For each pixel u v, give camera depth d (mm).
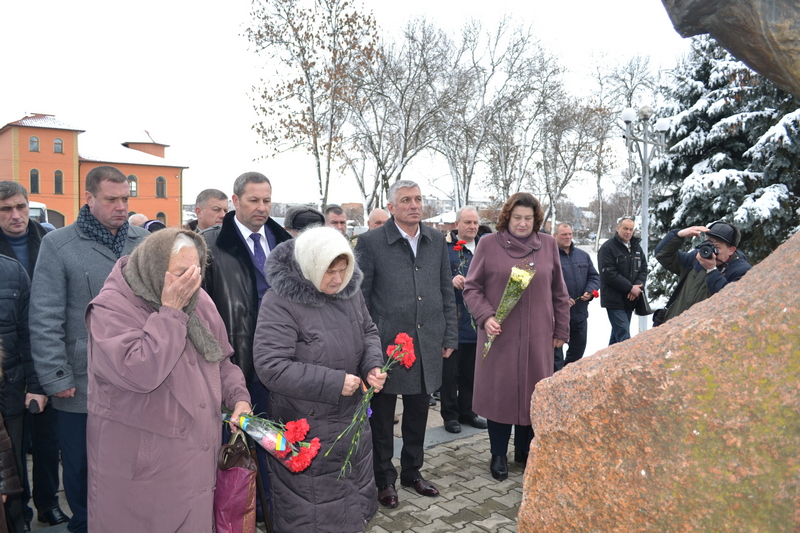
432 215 39562
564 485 1334
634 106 30641
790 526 1048
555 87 27000
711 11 1133
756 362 1118
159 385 1912
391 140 24891
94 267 2959
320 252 2426
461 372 5148
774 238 10680
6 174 43500
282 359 2406
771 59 1097
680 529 1130
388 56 22094
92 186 2992
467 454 4398
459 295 5055
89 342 2000
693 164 12164
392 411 3531
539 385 1441
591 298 5770
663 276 12383
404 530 3174
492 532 3148
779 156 10602
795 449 1055
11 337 2994
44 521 3363
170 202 50188
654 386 1180
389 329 3539
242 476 2109
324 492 2418
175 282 1942
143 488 1929
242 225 3389
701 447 1123
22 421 3084
